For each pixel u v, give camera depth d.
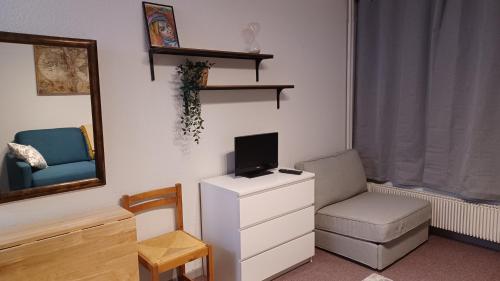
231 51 2.86
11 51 1.88
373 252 2.78
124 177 2.37
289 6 3.28
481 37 2.87
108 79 2.26
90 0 2.14
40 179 2.01
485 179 2.96
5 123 1.89
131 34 2.33
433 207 3.33
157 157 2.52
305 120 3.56
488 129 2.91
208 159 2.80
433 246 3.24
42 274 1.77
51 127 2.03
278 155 3.32
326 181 3.26
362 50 3.75
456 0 3.00
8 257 1.66
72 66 2.07
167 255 2.20
